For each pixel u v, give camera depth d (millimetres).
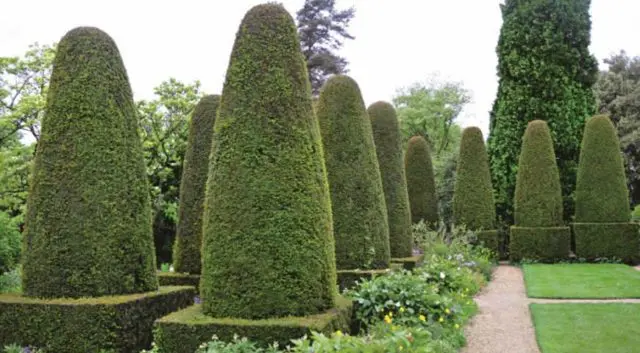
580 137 17844
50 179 6352
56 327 5758
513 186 18141
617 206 15508
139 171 6832
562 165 17828
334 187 9383
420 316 6625
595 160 15812
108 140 6520
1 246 8523
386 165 12164
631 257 15195
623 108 26000
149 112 15789
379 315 6898
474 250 14961
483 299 10164
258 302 5508
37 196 6363
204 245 5848
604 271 13039
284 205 5727
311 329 5062
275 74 6012
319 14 30016
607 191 15586
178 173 16844
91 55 6637
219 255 5656
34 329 5816
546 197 15945
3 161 10625
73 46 6660
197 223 9555
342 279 8766
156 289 6887
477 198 16781
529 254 15867
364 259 9250
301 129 6043
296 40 6367
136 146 6879
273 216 5668
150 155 15852
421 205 17266
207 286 5695
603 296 9750
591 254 15461
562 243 15688
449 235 14828
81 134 6410
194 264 9453
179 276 9094
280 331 5078
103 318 5688
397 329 5824
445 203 21031
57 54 6711
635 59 28062
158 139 16031
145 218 6820
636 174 25516
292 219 5738
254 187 5699
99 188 6359
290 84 6082
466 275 10695
